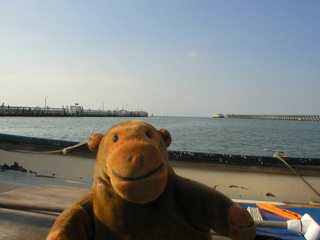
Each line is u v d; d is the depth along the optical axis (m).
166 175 1.16
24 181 4.27
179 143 23.36
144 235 1.22
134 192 1.09
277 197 3.88
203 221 1.27
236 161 4.01
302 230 2.04
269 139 27.73
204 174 4.15
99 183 1.31
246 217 1.13
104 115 111.81
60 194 2.93
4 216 2.34
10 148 5.10
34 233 2.07
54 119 69.06
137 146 1.16
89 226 1.29
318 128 55.09
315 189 3.81
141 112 150.75
